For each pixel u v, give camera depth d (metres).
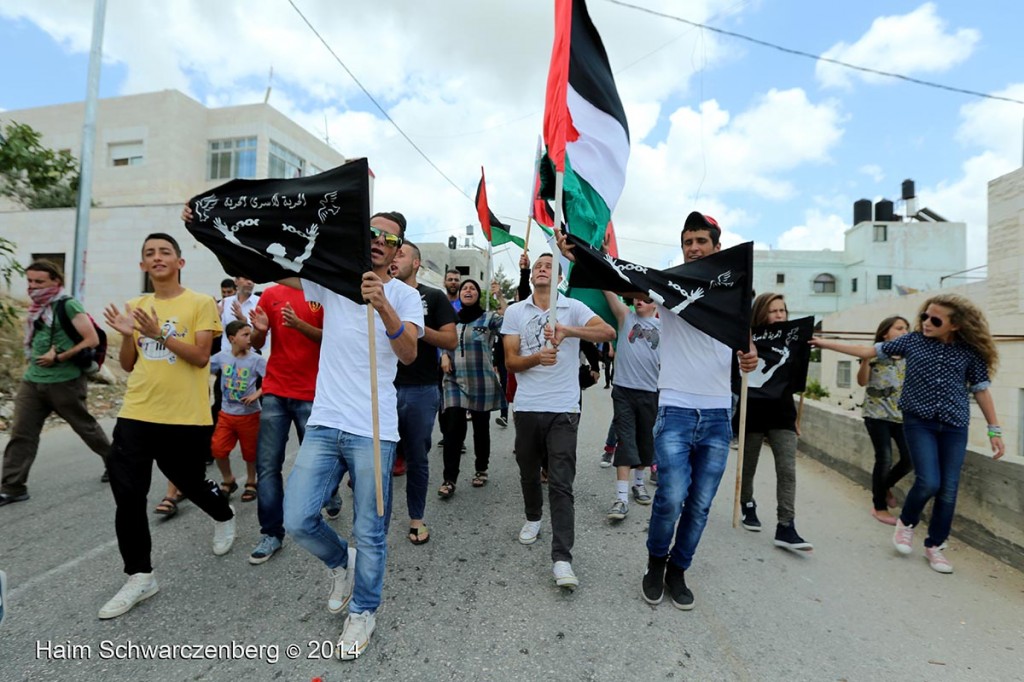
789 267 35.56
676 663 2.71
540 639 2.88
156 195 21.69
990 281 10.04
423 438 4.04
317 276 2.77
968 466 4.31
